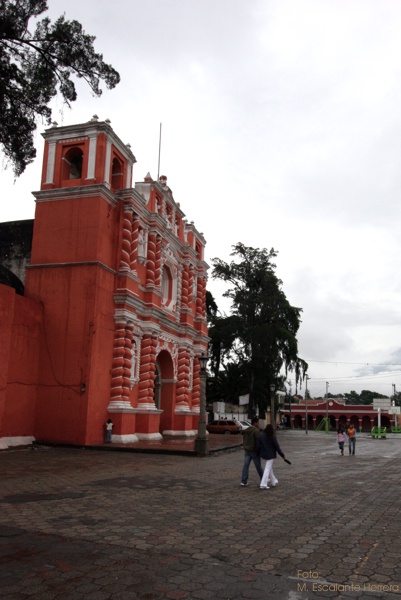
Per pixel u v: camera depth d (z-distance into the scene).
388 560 5.85
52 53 13.83
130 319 23.28
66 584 4.94
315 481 12.76
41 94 14.07
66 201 22.50
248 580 5.13
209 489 10.94
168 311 28.80
